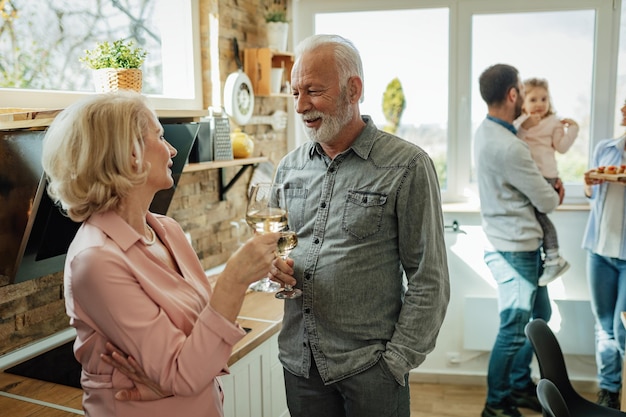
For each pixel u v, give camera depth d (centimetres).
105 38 223
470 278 335
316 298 157
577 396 213
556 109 322
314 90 151
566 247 327
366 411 154
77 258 111
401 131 342
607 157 299
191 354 112
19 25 185
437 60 333
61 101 192
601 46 315
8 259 156
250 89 285
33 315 185
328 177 161
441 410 318
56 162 115
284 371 171
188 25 263
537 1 317
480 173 300
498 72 290
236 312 116
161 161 125
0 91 169
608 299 299
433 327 151
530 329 204
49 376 167
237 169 296
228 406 197
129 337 110
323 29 341
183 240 143
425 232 150
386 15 333
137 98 121
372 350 153
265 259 116
